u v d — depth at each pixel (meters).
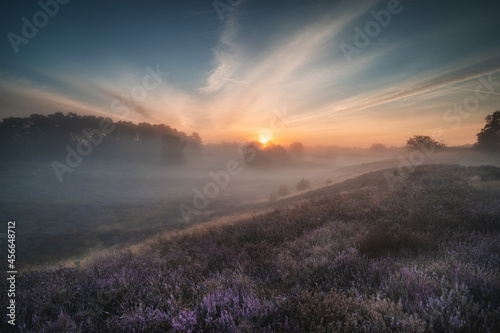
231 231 7.56
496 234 4.36
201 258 5.02
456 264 3.06
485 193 9.24
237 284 3.30
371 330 2.04
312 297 2.55
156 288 3.50
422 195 9.75
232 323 2.29
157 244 7.73
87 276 4.45
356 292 2.62
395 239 4.36
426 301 2.41
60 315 2.79
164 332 2.44
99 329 2.65
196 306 2.79
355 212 7.71
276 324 2.32
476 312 2.05
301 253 4.39
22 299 3.47
